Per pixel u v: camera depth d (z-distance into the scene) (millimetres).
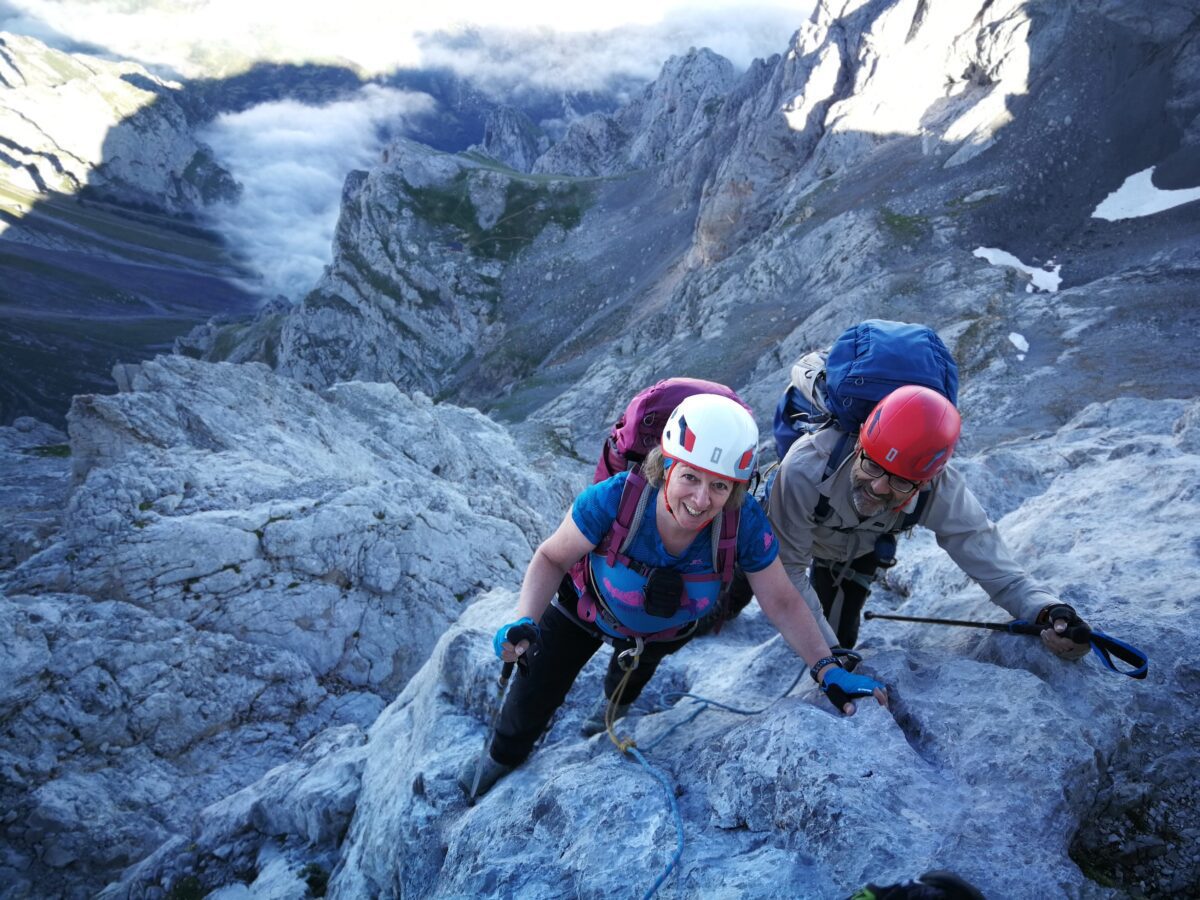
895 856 2357
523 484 29609
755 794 2797
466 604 15320
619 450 3299
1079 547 4461
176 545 13492
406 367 166750
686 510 2709
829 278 81375
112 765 11375
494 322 158750
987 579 3377
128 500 14266
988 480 7809
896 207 83125
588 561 3045
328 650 13922
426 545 15336
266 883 5391
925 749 2965
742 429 2656
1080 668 3268
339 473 20406
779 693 3941
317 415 24203
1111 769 3064
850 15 113750
